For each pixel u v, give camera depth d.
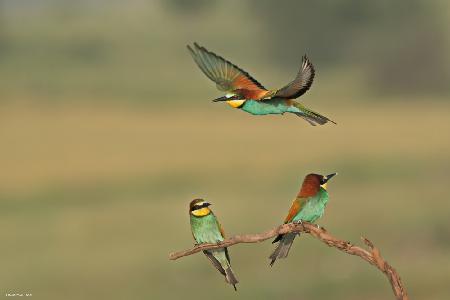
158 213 25.28
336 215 23.66
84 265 19.27
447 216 22.47
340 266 18.42
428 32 69.69
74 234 22.36
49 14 96.12
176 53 80.19
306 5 75.94
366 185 28.44
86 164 34.97
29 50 78.88
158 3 96.06
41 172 32.88
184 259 19.48
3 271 18.94
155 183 30.53
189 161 35.97
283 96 5.44
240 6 89.69
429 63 68.25
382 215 23.38
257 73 74.88
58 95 61.91
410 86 67.50
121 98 61.34
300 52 76.81
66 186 29.66
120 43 83.12
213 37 84.44
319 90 68.06
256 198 27.31
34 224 23.86
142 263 19.09
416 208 23.53
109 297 17.52
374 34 74.50
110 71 72.31
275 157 36.53
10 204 26.80
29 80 66.44
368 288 17.20
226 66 6.40
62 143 41.62
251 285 17.55
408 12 73.19
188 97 62.56
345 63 75.62
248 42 82.19
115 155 37.84
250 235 5.18
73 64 74.81
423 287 17.20
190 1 91.19
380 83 67.62
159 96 62.72
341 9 74.56
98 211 25.69
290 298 16.95
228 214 24.98
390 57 69.06
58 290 17.70
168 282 18.12
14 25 88.88
